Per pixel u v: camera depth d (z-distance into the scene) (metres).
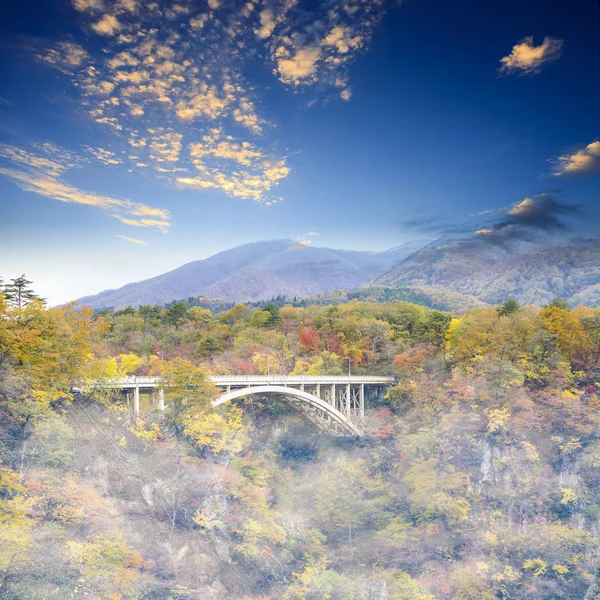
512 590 64.12
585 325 94.56
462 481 76.69
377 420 90.62
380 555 69.19
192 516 60.44
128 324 132.62
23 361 57.47
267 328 133.00
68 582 45.16
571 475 76.25
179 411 69.94
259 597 59.16
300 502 78.75
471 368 90.56
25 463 52.34
